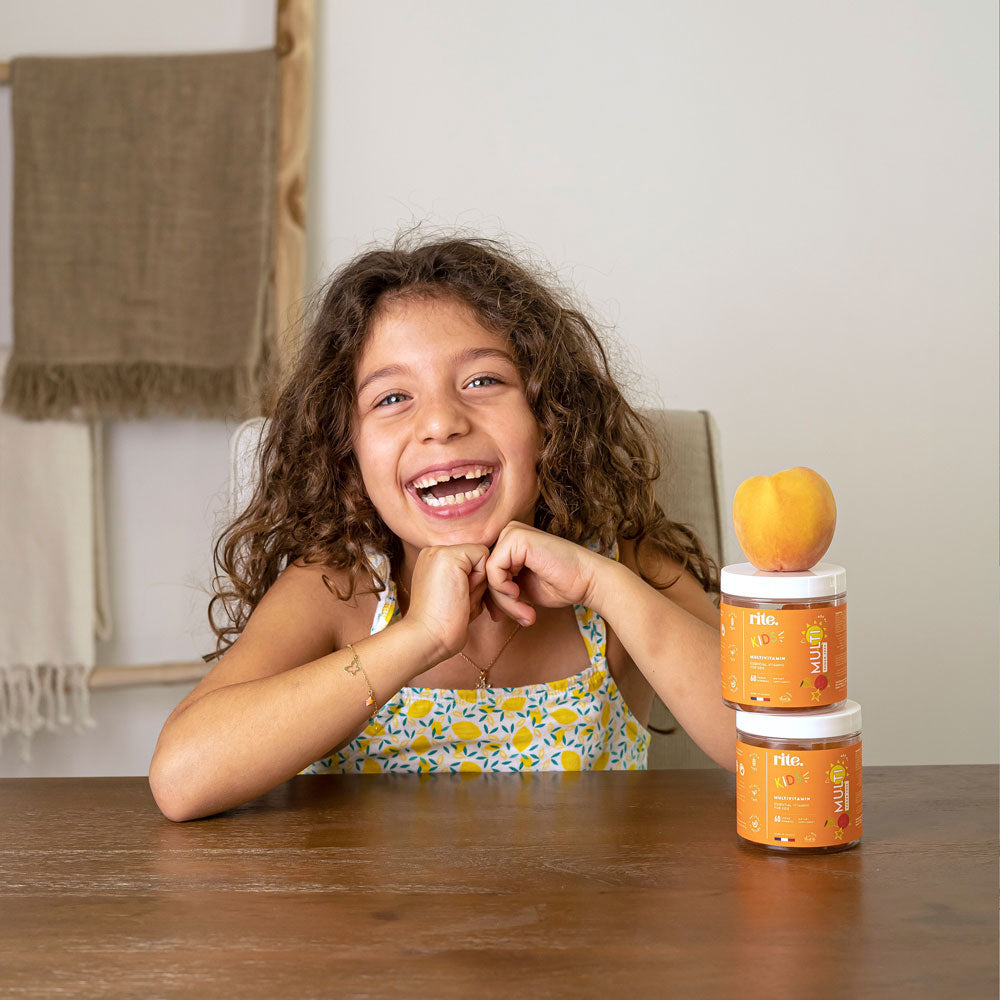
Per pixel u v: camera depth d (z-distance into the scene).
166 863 0.59
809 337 1.81
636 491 1.12
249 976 0.45
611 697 1.04
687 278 1.79
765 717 0.59
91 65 1.67
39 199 1.66
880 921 0.50
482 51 1.76
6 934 0.49
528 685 1.02
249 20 1.75
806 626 0.59
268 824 0.66
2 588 1.67
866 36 1.79
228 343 1.64
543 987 0.43
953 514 1.83
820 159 1.79
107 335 1.66
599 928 0.49
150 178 1.66
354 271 1.04
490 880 0.55
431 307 0.96
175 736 0.71
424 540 0.94
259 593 1.12
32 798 0.74
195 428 1.76
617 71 1.78
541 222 1.78
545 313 1.04
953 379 1.82
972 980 0.44
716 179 1.79
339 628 1.00
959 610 1.84
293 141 1.67
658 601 0.85
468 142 1.77
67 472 1.68
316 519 1.04
